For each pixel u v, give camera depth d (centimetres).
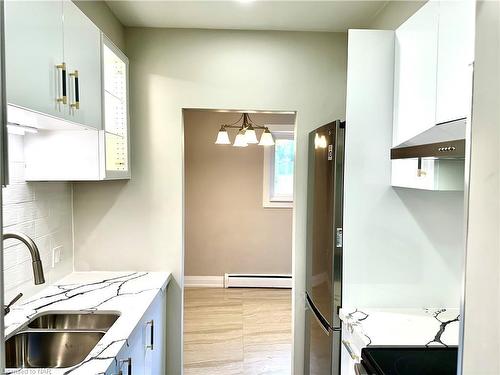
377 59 192
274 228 480
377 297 197
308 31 256
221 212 477
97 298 195
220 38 254
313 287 236
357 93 192
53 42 139
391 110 193
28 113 130
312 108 259
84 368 122
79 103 163
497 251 61
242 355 308
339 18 236
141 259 256
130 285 220
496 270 61
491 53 63
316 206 232
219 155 471
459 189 141
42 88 131
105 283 224
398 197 196
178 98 254
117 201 253
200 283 483
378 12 228
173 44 252
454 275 198
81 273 249
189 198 475
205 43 254
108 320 177
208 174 473
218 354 309
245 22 242
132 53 250
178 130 254
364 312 190
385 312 191
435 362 137
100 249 253
